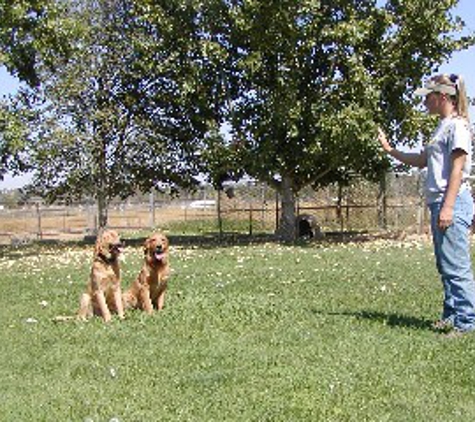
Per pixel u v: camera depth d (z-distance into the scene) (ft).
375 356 21.54
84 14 84.07
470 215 24.53
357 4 79.15
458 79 24.57
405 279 40.57
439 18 78.07
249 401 17.38
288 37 77.41
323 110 75.72
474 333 24.06
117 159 87.71
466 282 24.45
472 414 16.34
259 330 25.77
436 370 19.93
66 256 67.26
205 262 55.16
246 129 80.23
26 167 84.43
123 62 86.07
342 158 77.87
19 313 31.07
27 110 78.07
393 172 90.74
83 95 84.58
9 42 72.33
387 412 16.51
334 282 39.47
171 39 82.74
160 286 30.09
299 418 16.14
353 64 75.72
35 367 21.27
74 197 94.84
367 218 106.63
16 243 92.84
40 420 16.43
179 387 18.76
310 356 21.70
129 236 99.76
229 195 94.12
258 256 59.62
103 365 21.29
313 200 110.42
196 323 27.14
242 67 77.82
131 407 17.17
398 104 80.89
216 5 79.66
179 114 87.97
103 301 28.66
